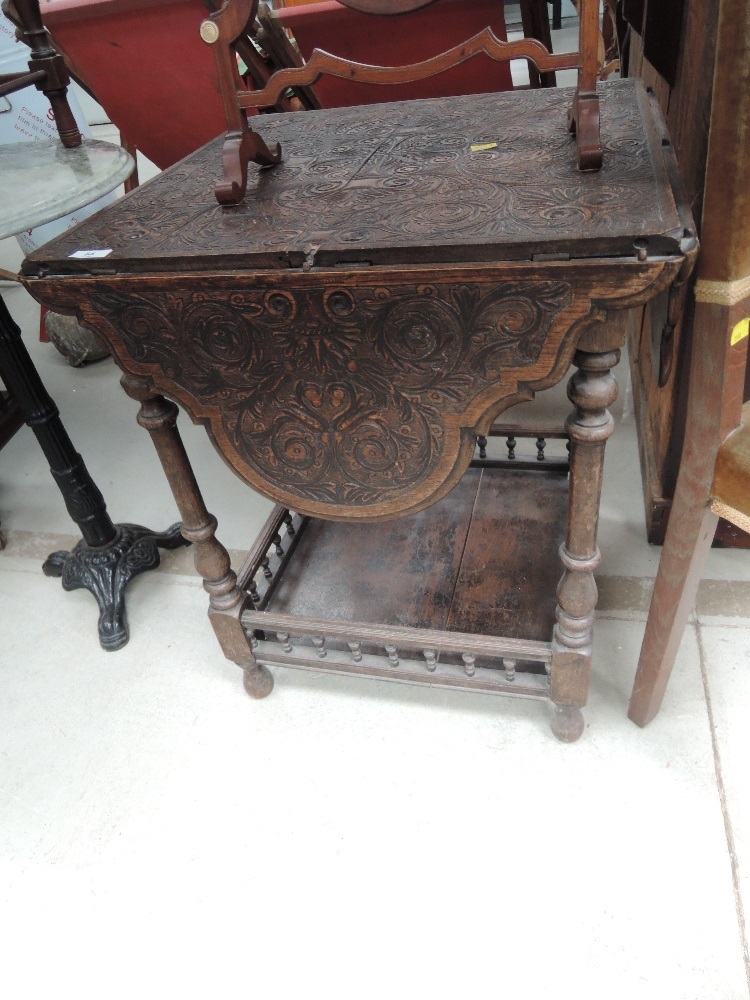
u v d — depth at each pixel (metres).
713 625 1.29
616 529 1.51
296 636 1.32
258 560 1.29
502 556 1.39
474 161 0.94
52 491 1.93
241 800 1.15
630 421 1.80
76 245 0.89
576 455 0.89
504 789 1.11
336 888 1.03
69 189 1.21
